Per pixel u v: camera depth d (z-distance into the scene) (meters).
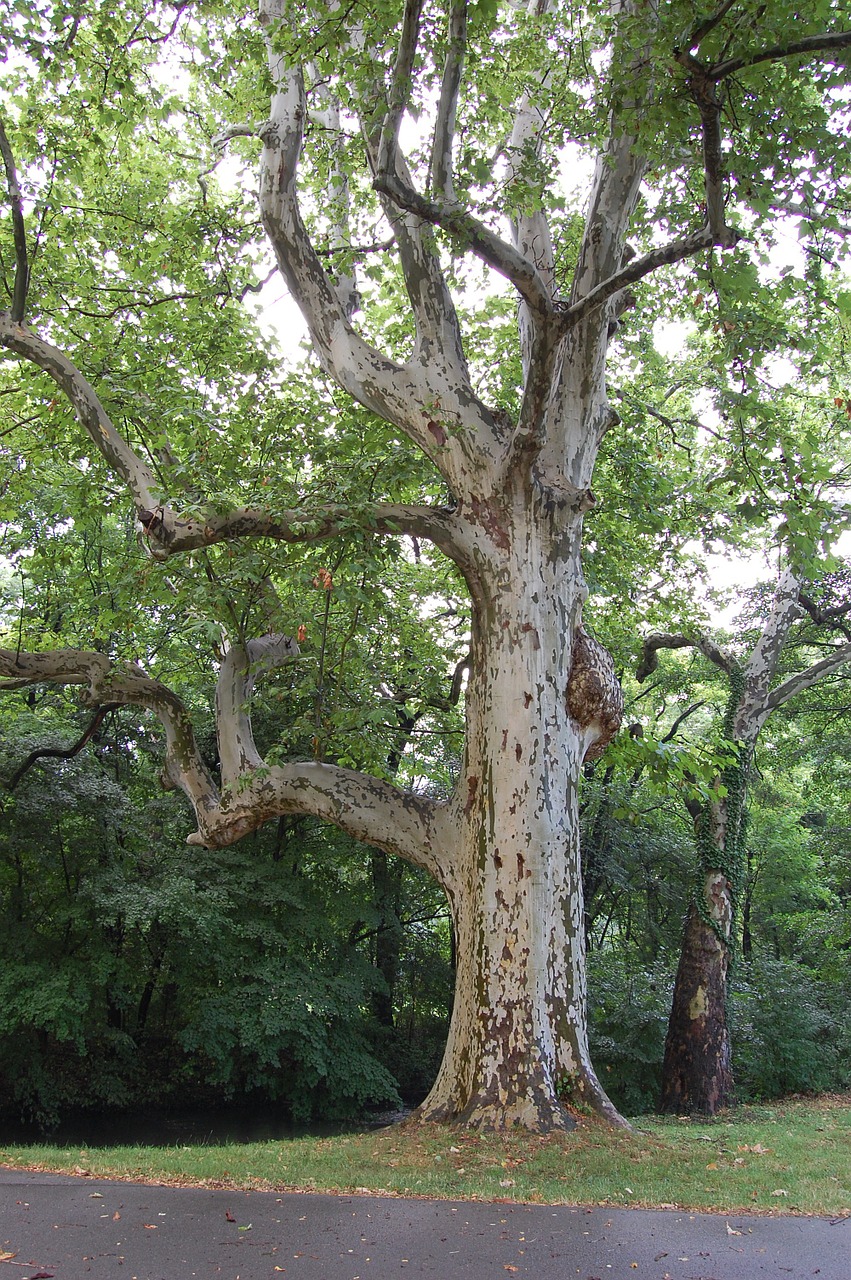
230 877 18.31
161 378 13.24
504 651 10.02
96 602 12.53
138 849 19.11
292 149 10.82
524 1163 7.69
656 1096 17.03
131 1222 5.94
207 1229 5.80
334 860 20.81
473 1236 5.72
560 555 10.41
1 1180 7.14
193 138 14.97
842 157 8.19
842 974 21.67
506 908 9.31
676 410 18.22
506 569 10.17
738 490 11.98
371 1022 21.67
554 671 10.05
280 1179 7.29
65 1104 18.80
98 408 10.60
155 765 20.69
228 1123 18.91
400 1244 5.55
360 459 10.84
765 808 28.67
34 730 18.22
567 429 10.98
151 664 18.70
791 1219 6.22
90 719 20.03
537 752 9.70
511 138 12.42
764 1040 17.00
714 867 16.47
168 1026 21.00
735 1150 8.89
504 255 8.47
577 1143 8.27
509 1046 8.95
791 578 17.58
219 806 11.45
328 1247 5.48
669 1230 5.91
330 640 12.98
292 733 11.69
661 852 25.38
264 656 11.88
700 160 10.81
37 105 12.43
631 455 15.66
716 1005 15.84
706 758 11.98
